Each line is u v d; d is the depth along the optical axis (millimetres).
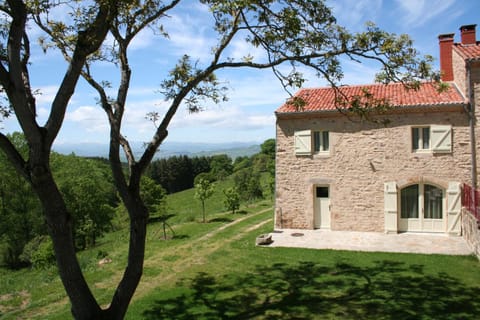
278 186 14977
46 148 4863
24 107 4602
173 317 7238
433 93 13789
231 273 9867
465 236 12344
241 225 16703
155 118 6738
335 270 9734
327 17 6551
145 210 5902
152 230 18688
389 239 12766
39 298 8797
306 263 10438
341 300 7766
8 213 23016
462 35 14602
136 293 8695
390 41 6254
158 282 9430
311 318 6973
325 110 14031
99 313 5379
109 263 11578
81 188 22938
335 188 14273
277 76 7031
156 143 6043
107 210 23734
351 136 14055
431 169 13180
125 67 6297
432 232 13445
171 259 11539
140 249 5762
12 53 4512
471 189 12195
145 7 6301
